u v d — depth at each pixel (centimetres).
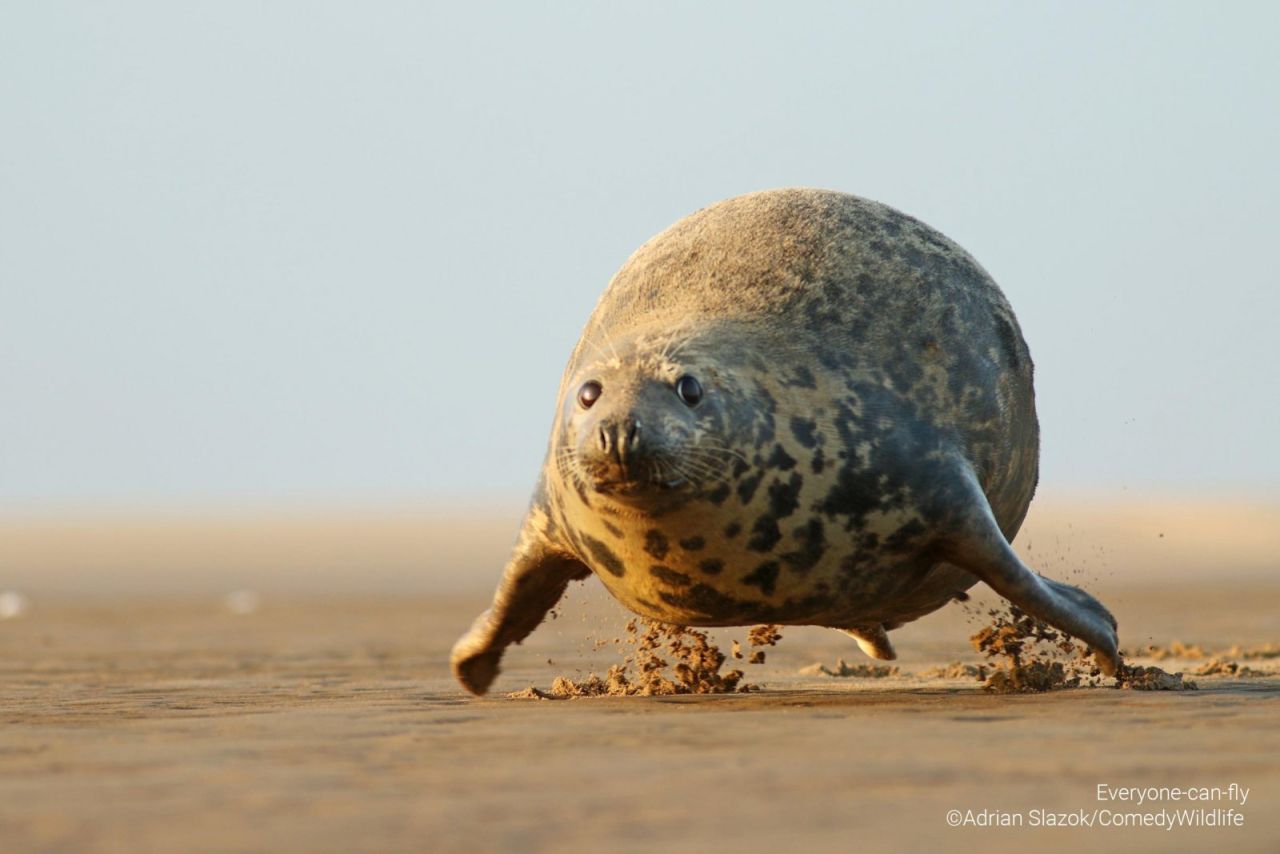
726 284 3128
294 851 1532
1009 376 3259
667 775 1931
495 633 3388
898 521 2922
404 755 2170
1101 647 3025
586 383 2825
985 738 2228
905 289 3164
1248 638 5594
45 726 2722
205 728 2600
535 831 1609
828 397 2912
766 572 2872
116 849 1552
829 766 1980
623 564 2936
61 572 16738
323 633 7112
